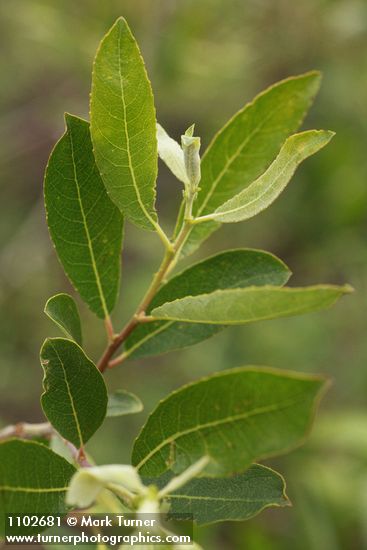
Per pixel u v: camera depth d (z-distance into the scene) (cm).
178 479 33
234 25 76
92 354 91
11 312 96
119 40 36
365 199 82
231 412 33
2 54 96
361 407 85
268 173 37
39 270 97
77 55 76
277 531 72
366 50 79
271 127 41
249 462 33
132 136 37
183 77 75
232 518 36
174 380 92
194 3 73
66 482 35
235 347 86
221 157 41
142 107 37
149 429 35
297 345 86
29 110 104
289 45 77
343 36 77
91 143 38
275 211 85
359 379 85
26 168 107
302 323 87
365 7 76
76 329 38
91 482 32
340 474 69
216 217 37
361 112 81
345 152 82
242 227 87
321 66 79
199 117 85
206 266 40
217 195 41
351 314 87
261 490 36
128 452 87
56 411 37
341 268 89
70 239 39
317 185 83
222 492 36
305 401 32
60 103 95
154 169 37
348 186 82
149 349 40
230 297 35
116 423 89
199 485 36
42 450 35
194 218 39
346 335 88
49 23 74
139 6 74
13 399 99
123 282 97
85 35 74
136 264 99
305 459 73
